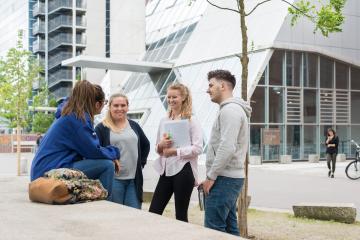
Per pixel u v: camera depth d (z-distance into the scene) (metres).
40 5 83.19
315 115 30.84
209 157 5.13
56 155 5.32
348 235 8.35
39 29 83.25
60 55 79.69
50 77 82.31
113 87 53.91
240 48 31.11
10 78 24.39
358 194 14.45
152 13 49.19
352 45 32.25
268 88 29.06
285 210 11.28
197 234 3.51
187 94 6.23
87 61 35.81
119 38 64.88
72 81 80.00
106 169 5.43
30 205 4.89
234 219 5.48
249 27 32.25
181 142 6.02
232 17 34.97
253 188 16.14
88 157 5.38
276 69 29.39
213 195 5.03
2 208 4.71
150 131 33.72
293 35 29.92
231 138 4.84
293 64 29.92
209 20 37.91
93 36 79.88
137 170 6.45
